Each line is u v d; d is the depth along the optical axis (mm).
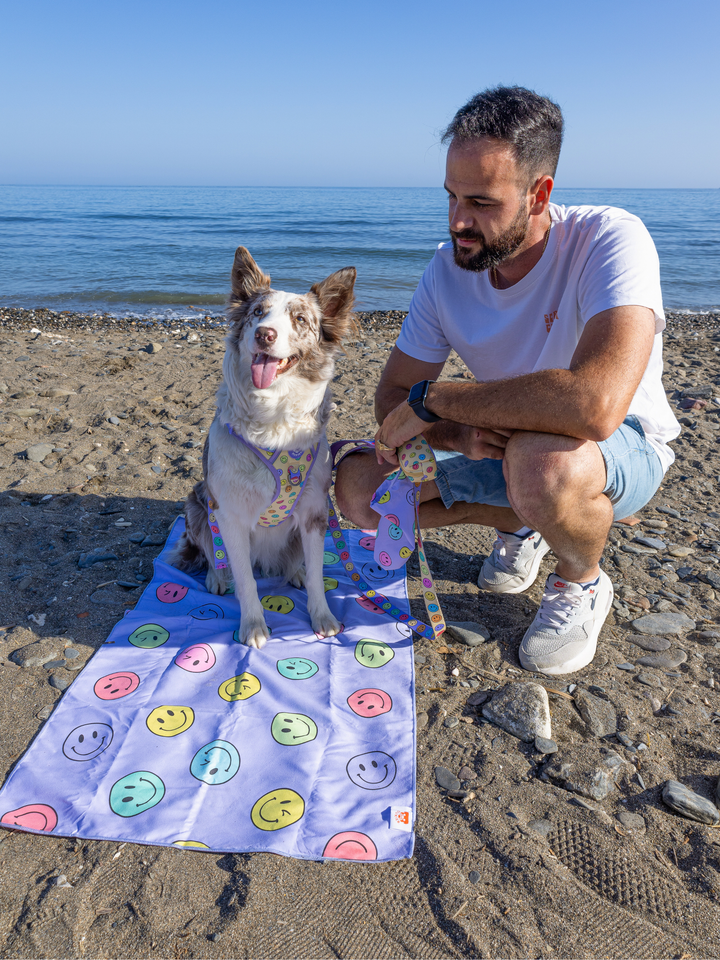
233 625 1259
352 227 14602
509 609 1334
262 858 811
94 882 783
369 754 966
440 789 927
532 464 1011
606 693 1090
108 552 1464
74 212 20734
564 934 740
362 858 815
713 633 1242
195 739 981
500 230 1004
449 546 1555
